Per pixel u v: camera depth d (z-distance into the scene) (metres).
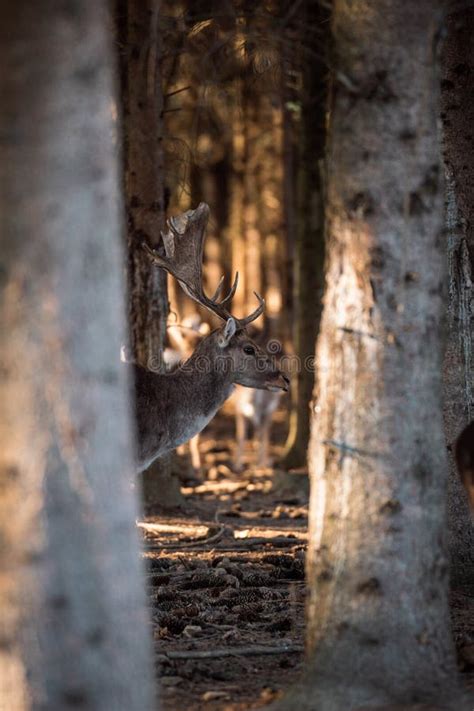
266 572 16.14
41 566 7.77
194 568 16.52
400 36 9.99
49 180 7.81
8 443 7.81
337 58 10.35
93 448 7.94
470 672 11.23
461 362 14.52
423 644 9.95
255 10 19.42
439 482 10.16
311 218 29.12
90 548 7.89
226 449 38.72
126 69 22.06
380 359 9.95
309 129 29.05
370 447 9.95
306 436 29.12
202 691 10.57
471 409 14.54
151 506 23.05
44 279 7.79
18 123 7.80
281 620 13.00
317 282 29.11
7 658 7.78
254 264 48.12
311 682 10.01
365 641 9.90
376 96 10.01
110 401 8.09
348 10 10.21
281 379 17.89
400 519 9.92
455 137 14.64
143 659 8.27
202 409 17.48
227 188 51.69
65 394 7.84
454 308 14.57
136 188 21.88
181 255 17.86
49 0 7.84
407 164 10.02
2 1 7.82
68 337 7.85
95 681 7.84
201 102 22.61
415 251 10.02
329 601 10.09
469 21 14.61
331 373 10.22
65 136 7.87
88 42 8.00
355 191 10.07
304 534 20.06
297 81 30.28
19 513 7.78
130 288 21.86
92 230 8.00
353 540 9.99
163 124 22.59
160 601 14.23
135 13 21.64
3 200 7.83
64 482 7.83
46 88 7.82
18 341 7.79
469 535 14.58
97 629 7.88
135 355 21.89
